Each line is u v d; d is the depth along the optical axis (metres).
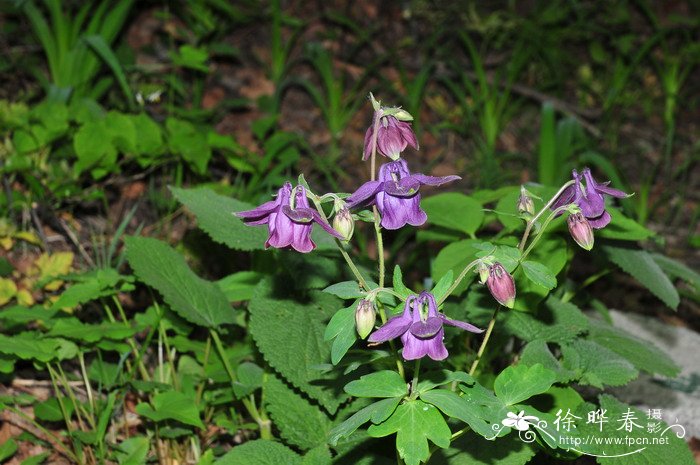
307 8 1.32
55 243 0.83
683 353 0.81
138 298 0.79
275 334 0.62
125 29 1.17
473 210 0.67
